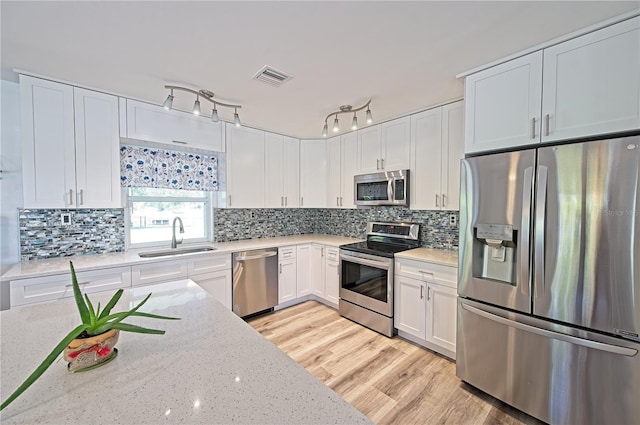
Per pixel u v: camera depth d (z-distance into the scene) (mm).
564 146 1458
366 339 2617
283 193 3623
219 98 2381
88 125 2217
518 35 1515
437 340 2305
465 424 1625
